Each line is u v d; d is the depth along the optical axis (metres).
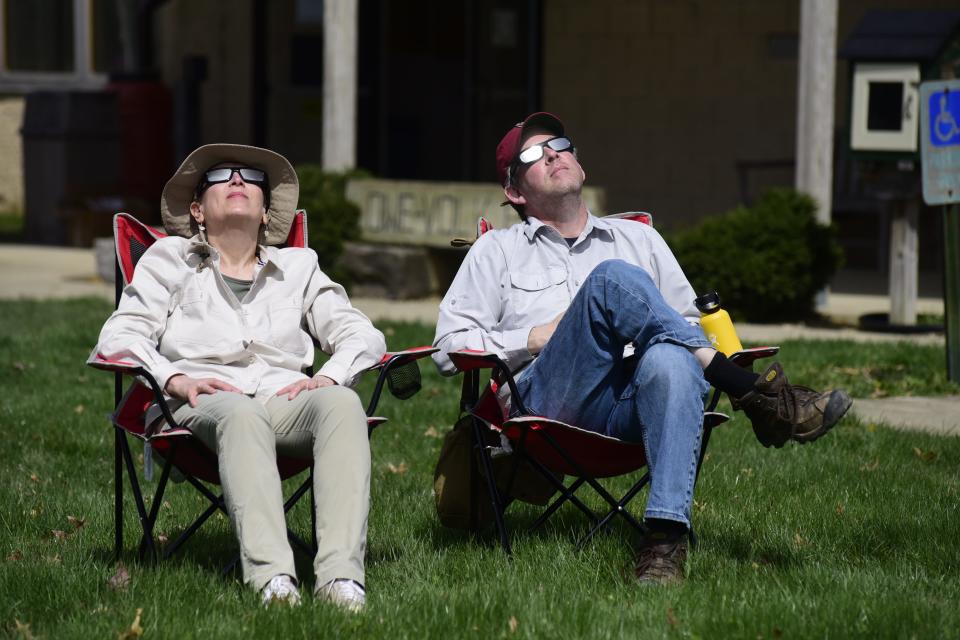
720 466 15.28
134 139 47.41
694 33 41.38
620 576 10.59
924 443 16.53
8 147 55.28
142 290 10.97
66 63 53.81
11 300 30.67
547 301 11.72
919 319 29.06
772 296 28.48
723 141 41.38
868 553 11.55
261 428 9.95
